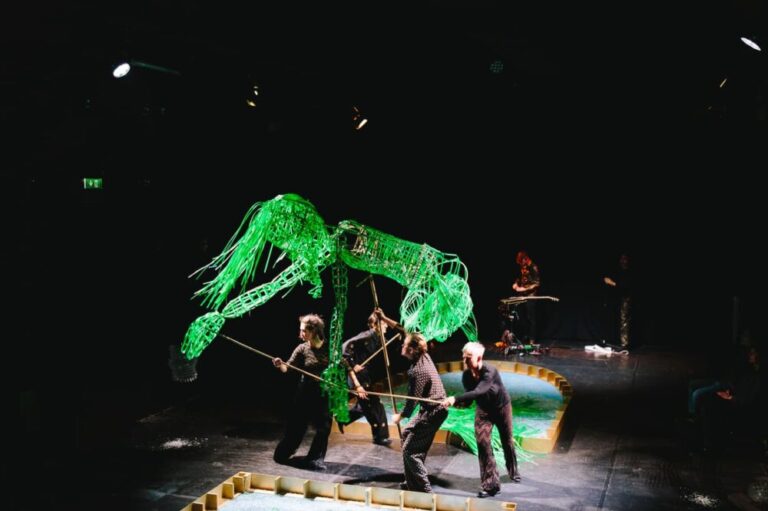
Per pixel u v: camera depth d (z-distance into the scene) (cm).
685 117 1195
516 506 618
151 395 927
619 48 1029
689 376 1073
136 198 917
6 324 752
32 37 677
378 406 802
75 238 837
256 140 1079
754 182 1105
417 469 652
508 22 985
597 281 1312
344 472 729
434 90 1162
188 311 1009
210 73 932
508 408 688
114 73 754
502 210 1351
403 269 751
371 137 1216
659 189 1264
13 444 738
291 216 696
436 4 962
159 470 728
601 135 1278
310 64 948
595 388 1015
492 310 1391
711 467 730
